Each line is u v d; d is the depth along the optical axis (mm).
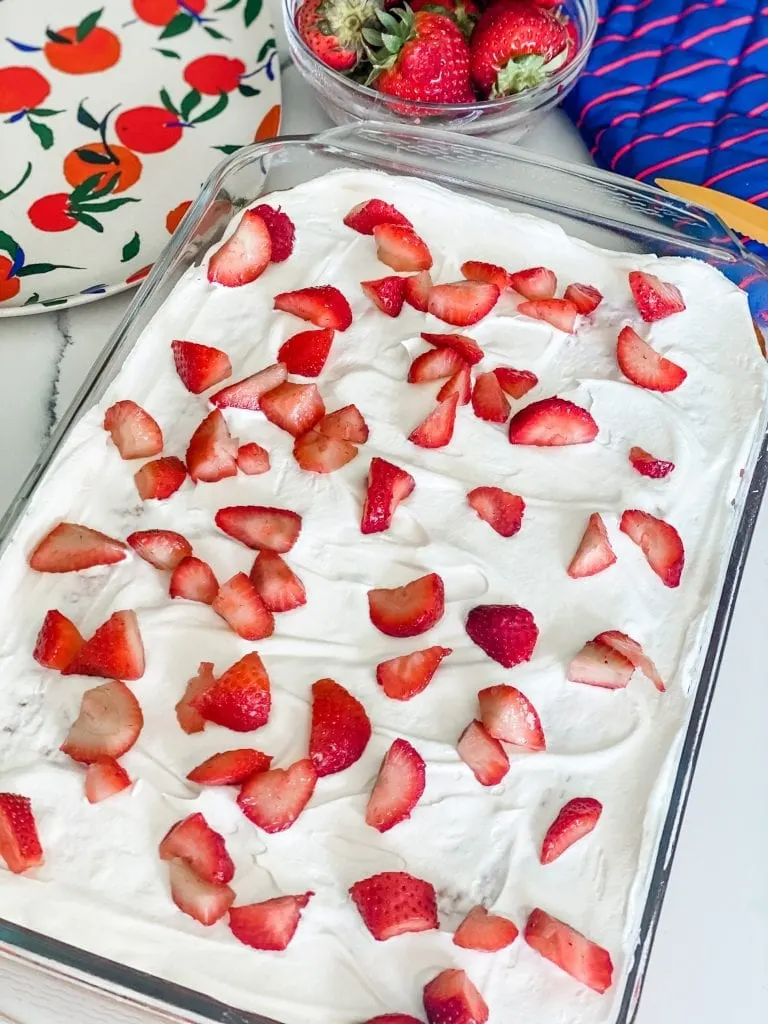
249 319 461
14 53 583
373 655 385
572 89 558
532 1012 332
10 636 387
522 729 368
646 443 438
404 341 453
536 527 414
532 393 448
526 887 350
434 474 420
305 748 364
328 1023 325
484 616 387
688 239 496
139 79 578
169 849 343
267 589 387
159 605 391
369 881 340
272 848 349
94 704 365
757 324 498
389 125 497
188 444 428
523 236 490
